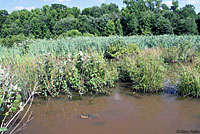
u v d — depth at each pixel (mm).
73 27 42531
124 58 8688
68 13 59406
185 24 37594
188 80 5684
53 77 6105
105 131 4035
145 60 6859
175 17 40906
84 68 6453
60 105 5422
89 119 4559
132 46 12000
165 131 3965
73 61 6477
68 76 6285
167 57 10945
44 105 5449
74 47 14406
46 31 44375
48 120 4586
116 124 4285
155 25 39938
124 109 5012
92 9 59781
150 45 15844
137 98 5723
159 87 6090
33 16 53500
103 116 4680
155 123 4277
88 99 5785
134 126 4188
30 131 4121
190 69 6012
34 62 6516
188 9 45875
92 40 15594
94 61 6461
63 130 4121
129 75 6977
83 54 6648
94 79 6242
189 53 10758
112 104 5355
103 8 60281
